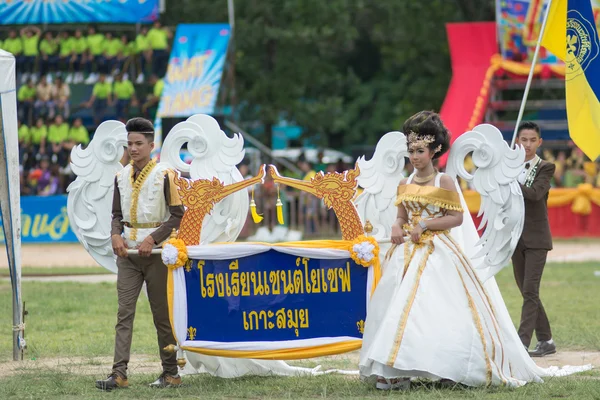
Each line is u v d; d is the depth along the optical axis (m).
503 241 13.67
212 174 14.38
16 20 48.00
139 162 13.50
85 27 49.75
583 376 13.95
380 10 65.38
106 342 17.72
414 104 63.06
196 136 14.40
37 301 23.78
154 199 13.35
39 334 18.77
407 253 12.98
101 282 28.33
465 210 14.15
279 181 13.71
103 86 47.66
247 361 14.38
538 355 16.47
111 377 13.06
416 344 12.27
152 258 13.36
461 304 12.60
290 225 46.19
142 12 47.50
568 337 18.09
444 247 12.98
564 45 18.20
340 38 62.69
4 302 23.25
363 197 14.88
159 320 13.45
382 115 73.00
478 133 13.62
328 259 13.42
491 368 12.44
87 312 22.00
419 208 13.12
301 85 64.19
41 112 47.75
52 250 42.00
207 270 13.32
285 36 60.84
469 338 12.40
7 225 15.57
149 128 13.46
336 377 14.02
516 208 13.55
